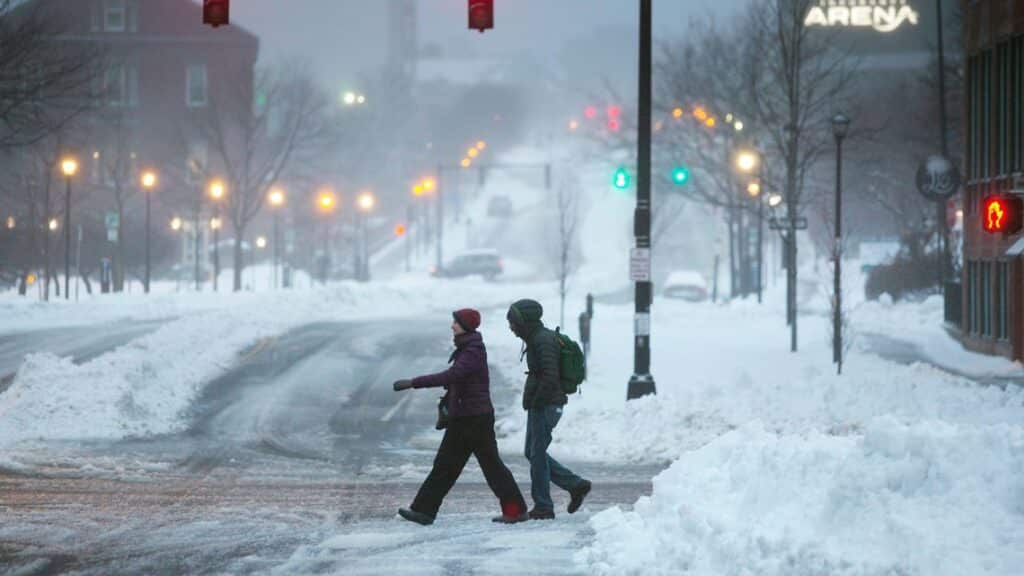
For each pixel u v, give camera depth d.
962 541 20.70
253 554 30.36
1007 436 23.33
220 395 70.56
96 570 28.50
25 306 121.00
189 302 137.50
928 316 134.62
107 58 169.12
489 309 148.62
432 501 34.69
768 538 23.09
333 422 62.69
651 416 55.88
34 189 155.25
